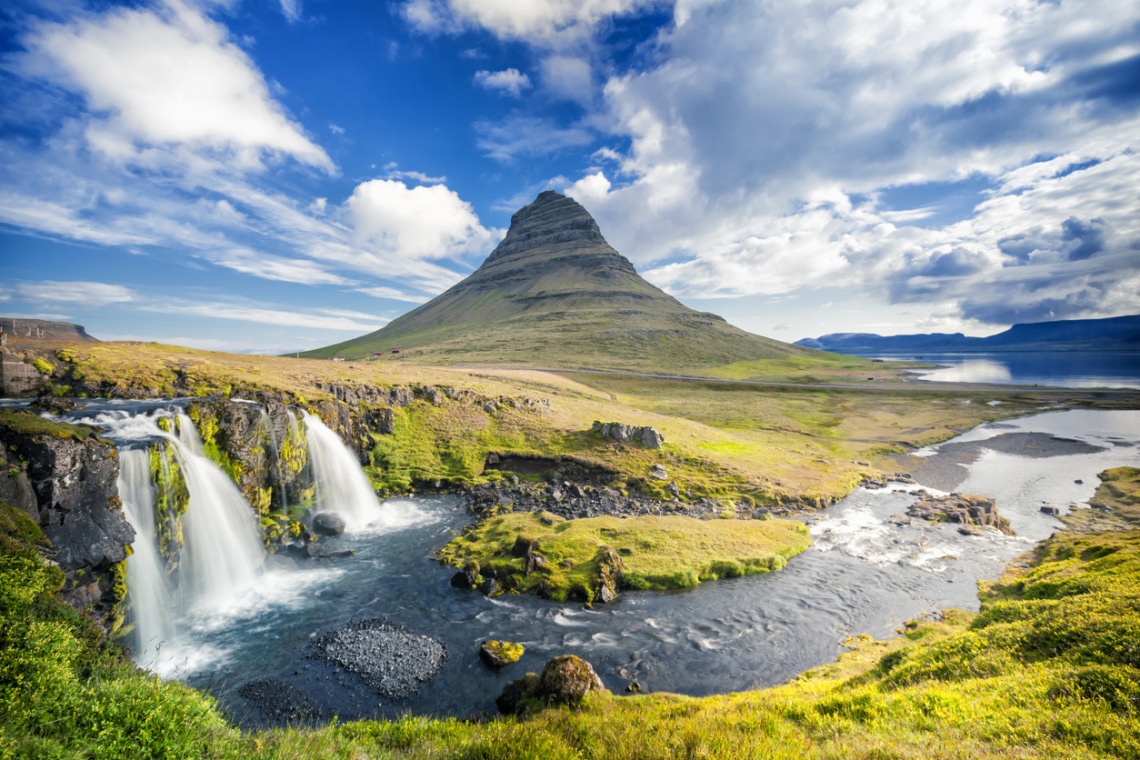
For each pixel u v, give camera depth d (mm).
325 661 27453
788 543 46469
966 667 17281
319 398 61750
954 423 120312
